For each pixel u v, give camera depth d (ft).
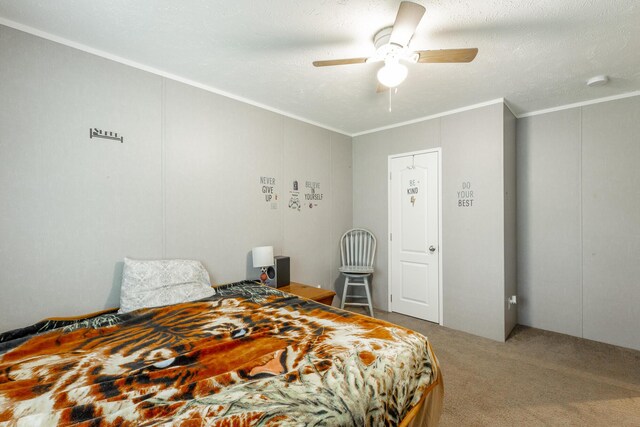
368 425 3.37
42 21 5.47
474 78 7.91
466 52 5.34
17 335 5.13
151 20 5.48
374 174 12.89
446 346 9.03
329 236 12.50
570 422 5.67
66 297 6.03
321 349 4.33
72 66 6.11
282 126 10.50
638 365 7.82
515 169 10.80
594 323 9.52
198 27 5.70
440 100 9.55
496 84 8.30
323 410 3.08
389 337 4.84
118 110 6.75
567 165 9.99
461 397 6.45
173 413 2.93
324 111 10.60
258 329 5.25
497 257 9.49
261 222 9.82
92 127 6.37
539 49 6.47
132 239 6.97
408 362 4.34
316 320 5.72
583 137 9.68
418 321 11.24
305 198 11.43
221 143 8.70
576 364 7.89
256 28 5.74
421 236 11.40
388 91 8.73
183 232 7.89
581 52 6.59
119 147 6.76
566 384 6.95
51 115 5.85
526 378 7.21
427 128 11.15
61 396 3.22
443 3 4.98
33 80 5.65
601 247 9.42
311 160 11.68
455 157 10.42
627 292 9.00
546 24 5.57
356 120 11.66
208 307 6.51
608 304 9.30
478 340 9.49
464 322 10.25
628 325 8.97
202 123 8.26
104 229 6.54
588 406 6.14
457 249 10.41
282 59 6.94
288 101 9.61
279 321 5.66
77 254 6.17
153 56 6.79
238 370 3.77
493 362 8.01
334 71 7.52
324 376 3.61
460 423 5.65
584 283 9.70
